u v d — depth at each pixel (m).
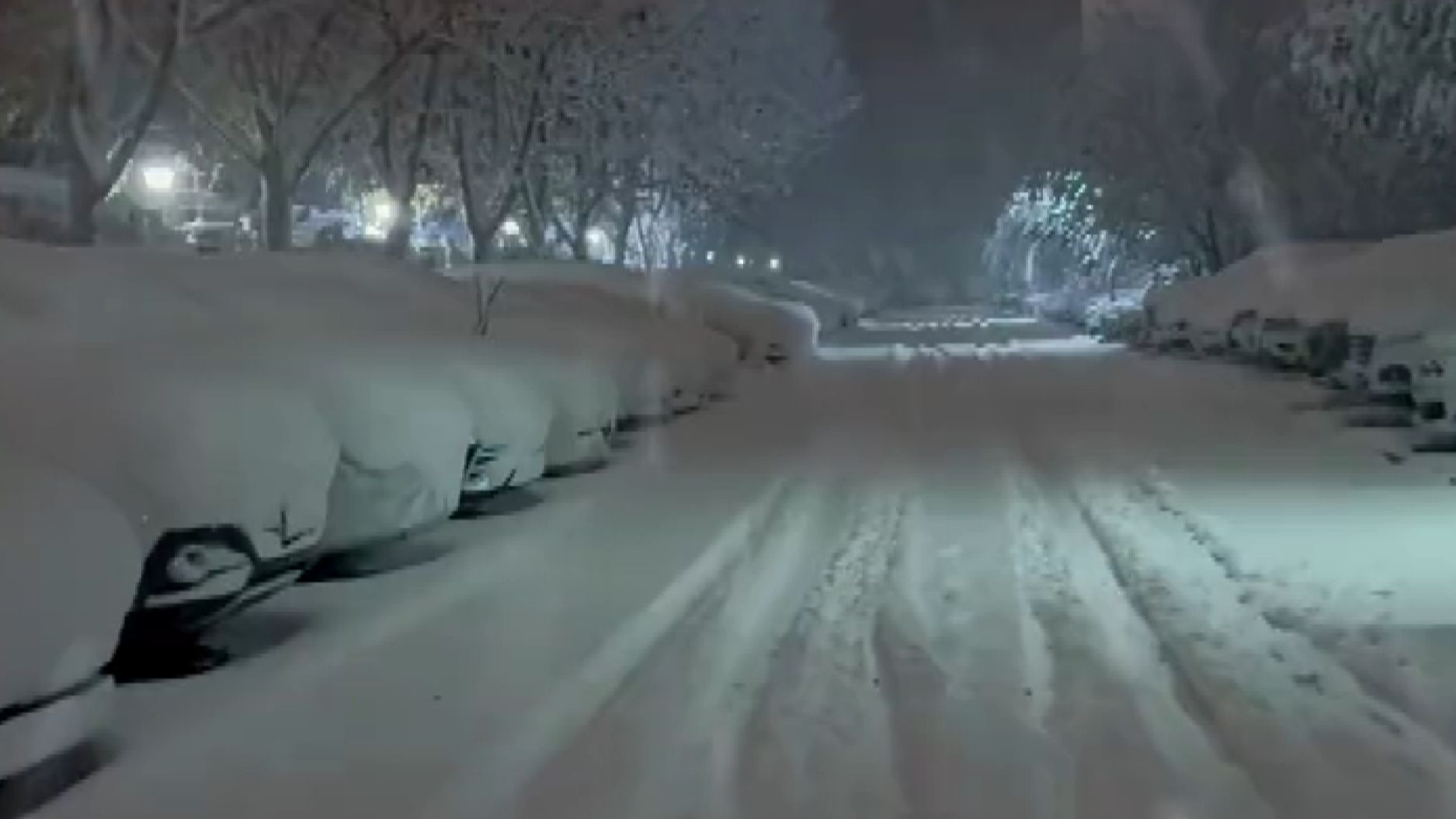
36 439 6.88
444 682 7.20
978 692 7.00
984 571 9.90
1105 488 13.53
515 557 10.44
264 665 7.49
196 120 26.69
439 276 17.48
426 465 9.42
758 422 20.62
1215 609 8.62
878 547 10.80
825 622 8.47
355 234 42.22
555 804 5.52
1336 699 6.79
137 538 6.37
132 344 8.62
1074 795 5.60
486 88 31.25
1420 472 14.20
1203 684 7.09
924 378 29.11
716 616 8.63
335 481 8.76
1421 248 24.08
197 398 7.33
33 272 9.55
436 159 34.25
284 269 13.25
